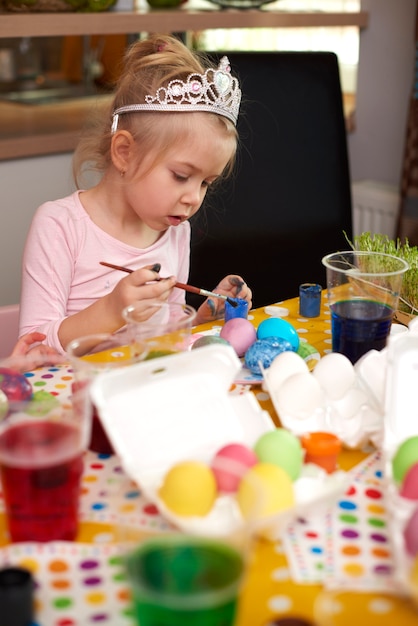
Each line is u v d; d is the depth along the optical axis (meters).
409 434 0.90
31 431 0.75
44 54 2.73
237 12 2.47
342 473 0.82
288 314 1.40
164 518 0.74
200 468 0.74
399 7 2.66
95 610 0.66
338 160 2.14
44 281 1.51
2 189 2.18
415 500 0.77
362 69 2.84
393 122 2.78
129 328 1.00
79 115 2.50
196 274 1.99
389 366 0.93
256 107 2.03
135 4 2.52
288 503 0.74
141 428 0.84
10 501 0.73
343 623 0.63
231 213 2.02
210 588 0.59
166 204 1.46
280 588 0.69
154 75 1.42
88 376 0.86
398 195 2.76
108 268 1.58
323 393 0.97
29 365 0.99
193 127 1.41
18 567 0.67
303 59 2.09
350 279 1.12
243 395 0.95
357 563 0.73
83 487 0.84
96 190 1.60
